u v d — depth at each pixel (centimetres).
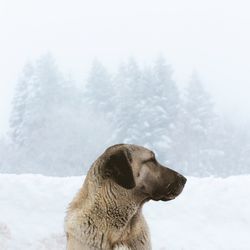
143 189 465
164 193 473
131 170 449
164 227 1030
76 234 458
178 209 1093
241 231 1030
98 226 455
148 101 5012
